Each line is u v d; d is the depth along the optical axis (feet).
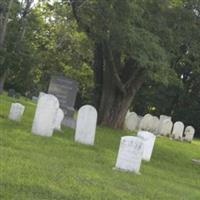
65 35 213.66
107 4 88.17
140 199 41.16
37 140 62.44
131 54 91.30
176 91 234.99
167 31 97.35
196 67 119.44
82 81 220.84
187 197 48.80
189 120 238.48
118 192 41.47
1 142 55.26
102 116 113.60
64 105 90.17
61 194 35.96
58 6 141.08
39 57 215.92
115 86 113.19
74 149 62.95
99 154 64.23
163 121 148.66
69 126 87.35
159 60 90.38
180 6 101.35
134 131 127.13
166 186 52.29
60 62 222.48
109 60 107.86
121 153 54.70
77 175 44.29
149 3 93.50
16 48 201.77
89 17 92.84
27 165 43.16
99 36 94.84
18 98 171.12
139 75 113.50
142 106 237.45
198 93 238.48
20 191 34.35
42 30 219.00
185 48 116.37
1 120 73.46
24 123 76.07
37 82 231.30
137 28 88.84
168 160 84.84
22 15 203.92
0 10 189.47
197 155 108.68
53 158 51.72
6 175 37.50
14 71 217.97
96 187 41.29
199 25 105.29
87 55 153.17
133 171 54.65
